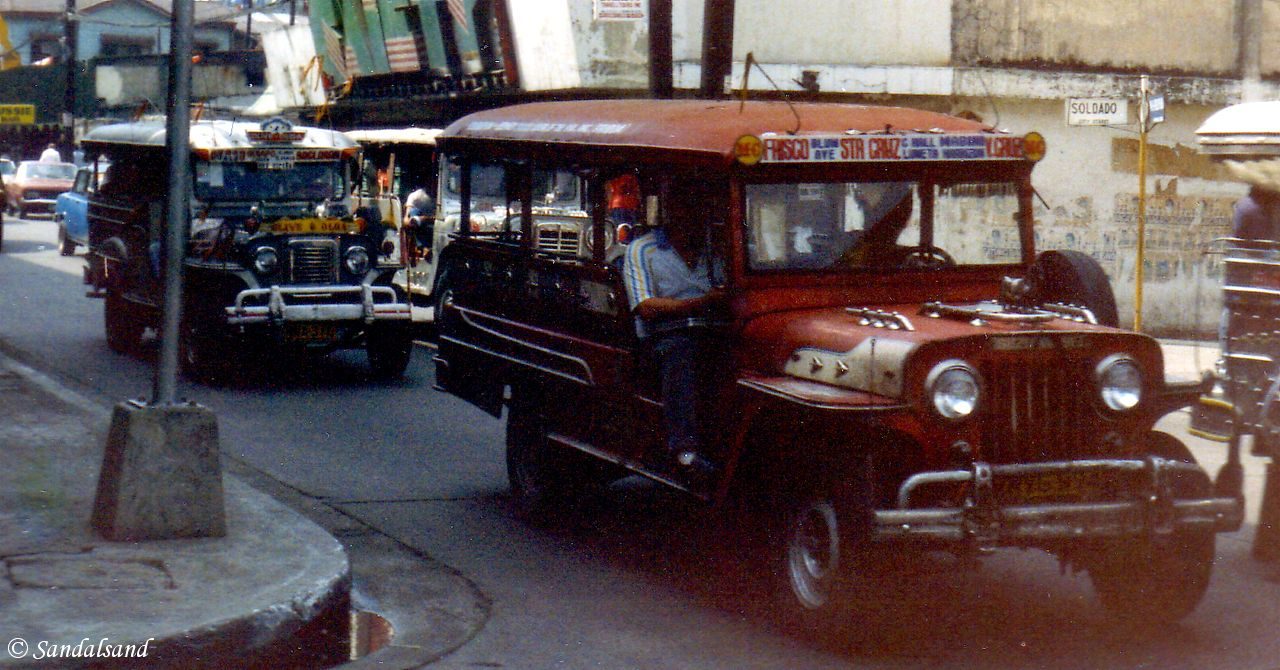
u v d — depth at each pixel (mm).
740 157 6531
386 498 9094
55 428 9922
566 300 7992
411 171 18656
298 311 13516
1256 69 19594
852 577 5809
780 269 6707
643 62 19000
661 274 6945
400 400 13062
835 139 6711
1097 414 5992
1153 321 19406
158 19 53344
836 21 18516
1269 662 5949
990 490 5617
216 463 7062
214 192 14188
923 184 6938
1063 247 19094
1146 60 19469
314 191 14617
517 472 8750
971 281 6996
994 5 18797
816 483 6023
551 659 5977
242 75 31266
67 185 43125
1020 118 18891
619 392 7410
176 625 5656
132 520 6902
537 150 8250
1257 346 7746
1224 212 19406
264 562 6645
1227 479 7098
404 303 14078
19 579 6207
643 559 7699
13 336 16906
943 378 5691
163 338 7043
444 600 6891
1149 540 5875
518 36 20109
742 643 6207
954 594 7008
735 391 6473
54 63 46625
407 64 23344
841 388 5973
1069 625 6496
